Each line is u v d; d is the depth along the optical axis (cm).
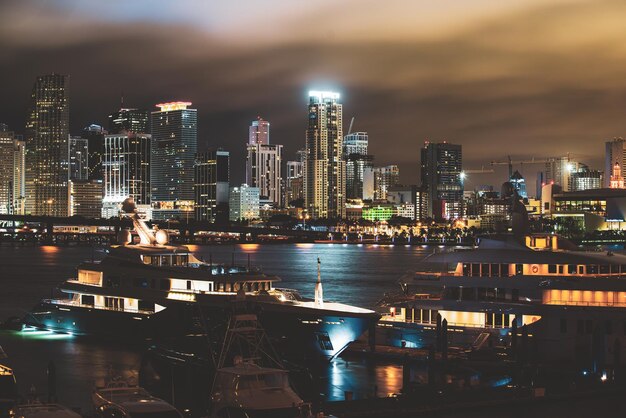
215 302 9688
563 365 9225
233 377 6488
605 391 8256
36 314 12019
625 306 9325
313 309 9350
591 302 9444
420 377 8744
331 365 9600
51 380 7500
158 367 8119
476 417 7538
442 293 10069
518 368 8525
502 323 9681
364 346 10306
